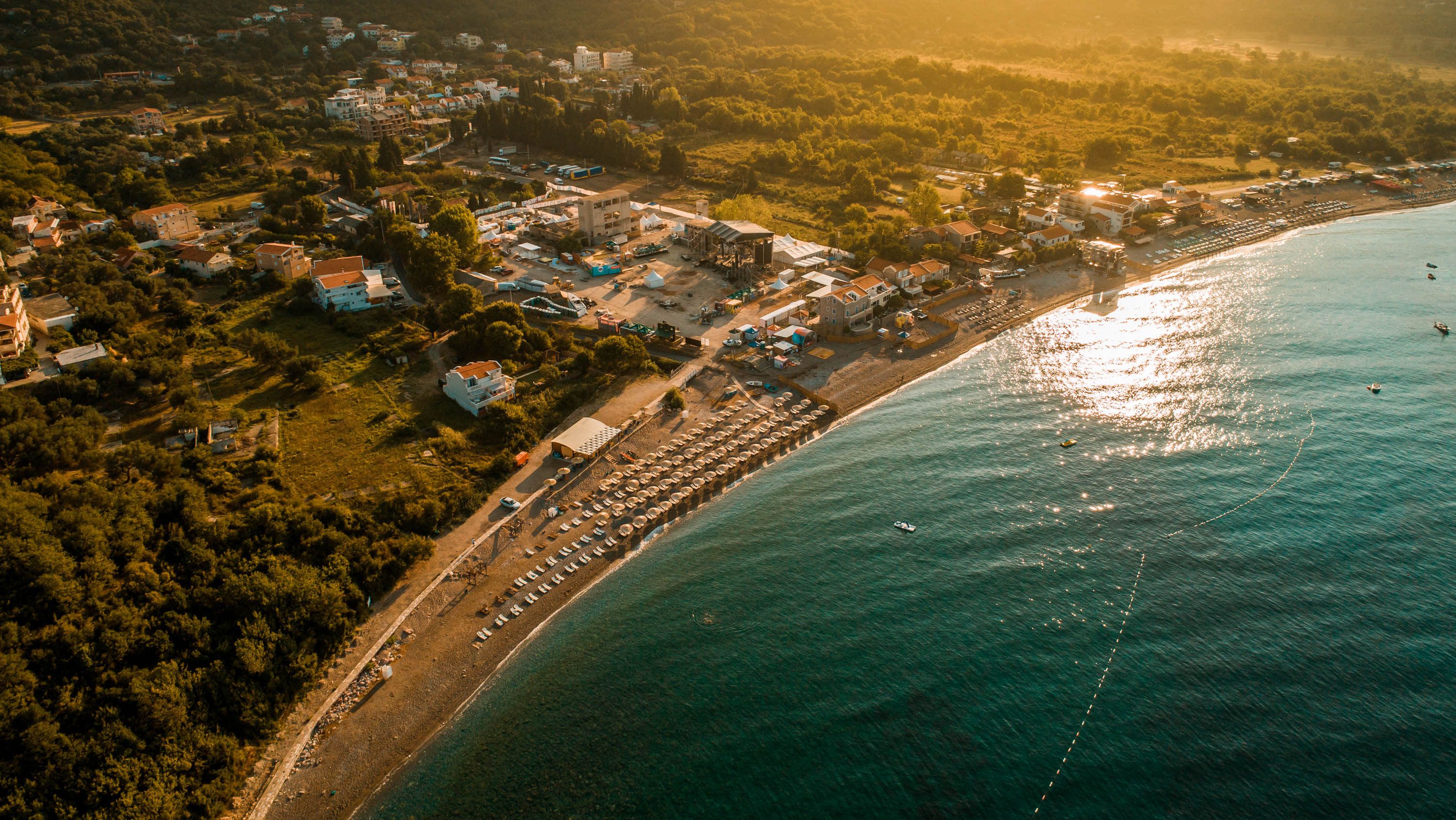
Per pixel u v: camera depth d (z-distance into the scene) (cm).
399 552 12169
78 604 10288
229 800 9081
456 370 16125
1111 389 17162
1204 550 12500
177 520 12169
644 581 12362
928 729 9862
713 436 15650
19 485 12506
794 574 12350
